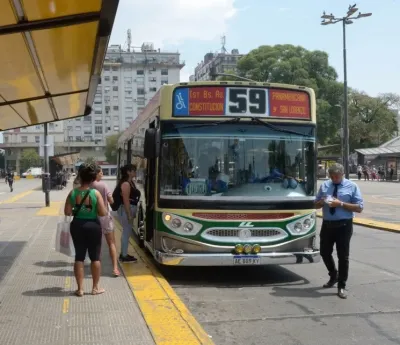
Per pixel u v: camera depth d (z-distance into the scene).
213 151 7.53
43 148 21.45
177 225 7.32
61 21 5.62
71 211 6.38
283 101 7.80
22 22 5.52
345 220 6.85
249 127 7.66
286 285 7.61
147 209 8.21
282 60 51.81
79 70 7.98
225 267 8.96
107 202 7.54
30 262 8.70
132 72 123.06
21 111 10.75
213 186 7.44
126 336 4.85
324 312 6.14
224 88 7.63
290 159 7.73
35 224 14.55
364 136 74.06
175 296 6.38
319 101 50.53
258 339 5.15
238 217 7.37
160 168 7.47
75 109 11.67
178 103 7.54
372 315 6.02
